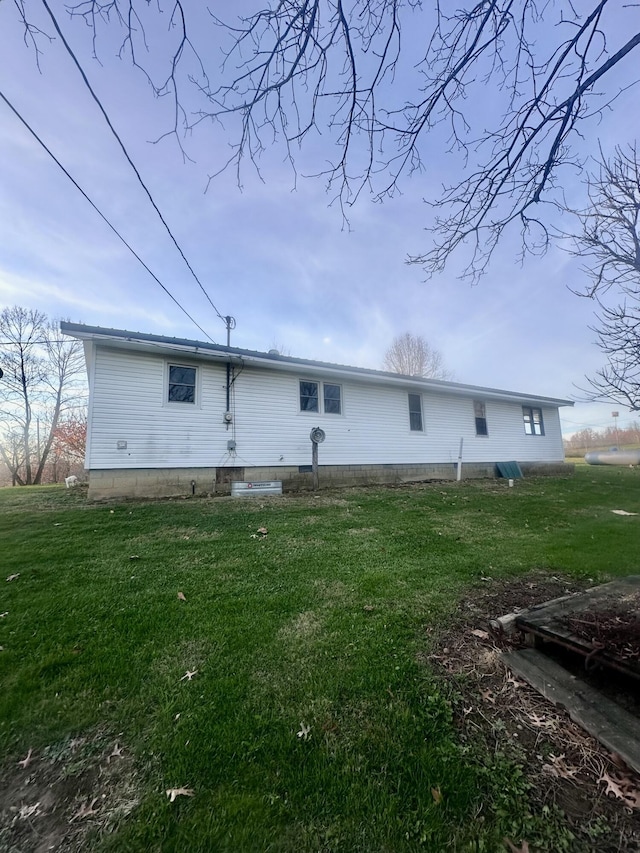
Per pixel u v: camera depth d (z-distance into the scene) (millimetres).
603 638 2109
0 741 1708
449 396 12875
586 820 1295
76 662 2289
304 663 2262
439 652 2371
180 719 1812
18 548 4598
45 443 23031
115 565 4023
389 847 1229
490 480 12148
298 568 3928
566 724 1737
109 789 1460
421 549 4582
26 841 1272
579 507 7465
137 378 8039
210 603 3102
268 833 1274
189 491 8391
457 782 1452
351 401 10859
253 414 9289
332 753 1604
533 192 2627
